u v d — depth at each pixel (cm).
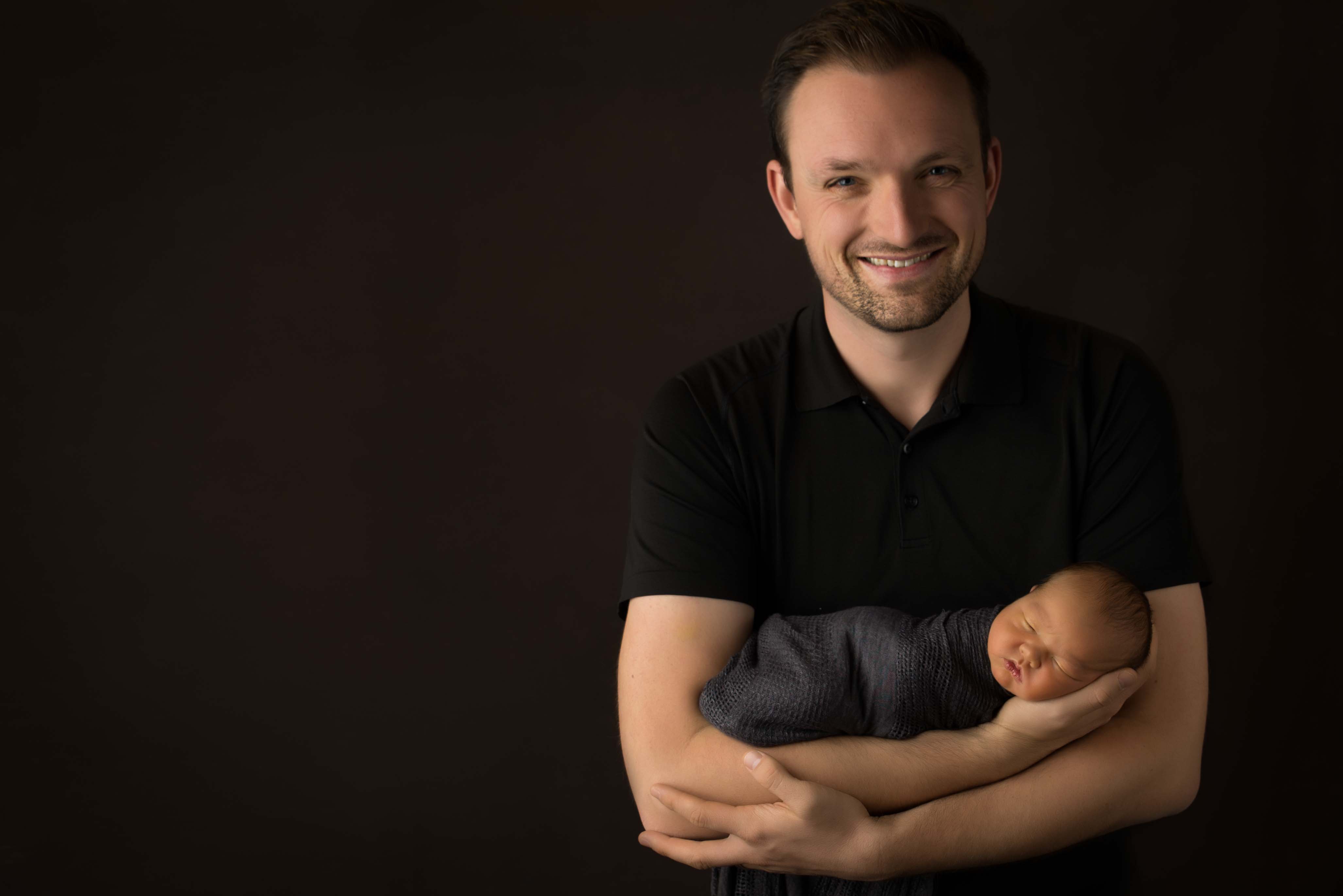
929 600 134
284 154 230
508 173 233
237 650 232
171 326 229
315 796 234
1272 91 221
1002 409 135
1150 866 230
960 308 134
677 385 142
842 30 123
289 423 232
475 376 235
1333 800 227
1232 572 228
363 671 235
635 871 238
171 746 231
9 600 227
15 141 224
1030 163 226
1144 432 134
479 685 237
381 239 232
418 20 230
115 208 227
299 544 233
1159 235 226
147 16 225
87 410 228
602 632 238
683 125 232
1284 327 224
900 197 122
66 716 229
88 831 230
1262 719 228
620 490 236
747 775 120
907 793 118
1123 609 119
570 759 238
